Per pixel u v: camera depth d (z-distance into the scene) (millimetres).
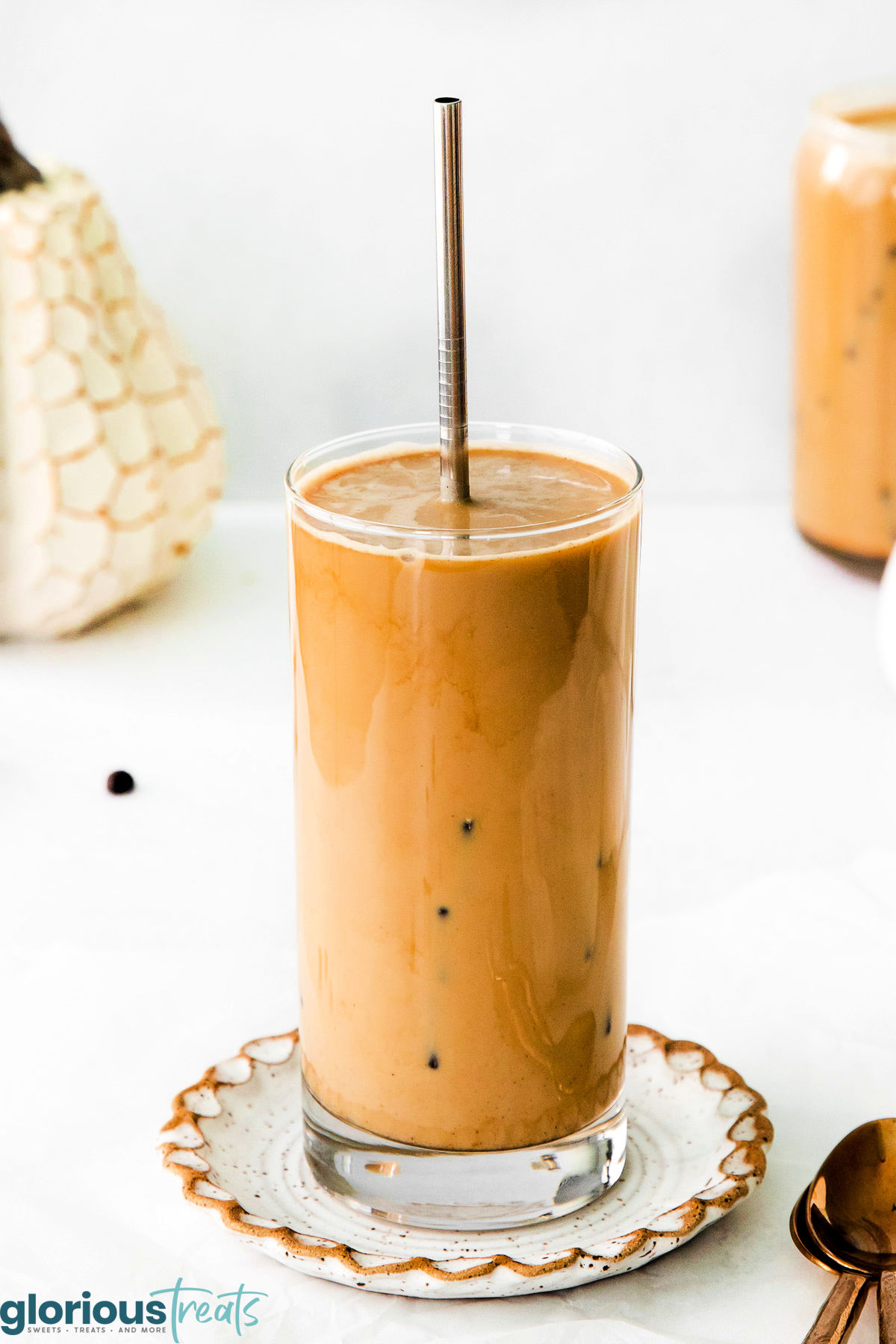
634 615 650
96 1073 716
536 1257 637
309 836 648
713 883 812
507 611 618
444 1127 645
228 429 1256
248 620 1080
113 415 970
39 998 750
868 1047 720
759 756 901
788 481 1259
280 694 977
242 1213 642
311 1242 635
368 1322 629
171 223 1190
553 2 1110
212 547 1202
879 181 962
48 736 928
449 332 626
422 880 633
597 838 642
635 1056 708
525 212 1174
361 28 1128
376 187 1174
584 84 1134
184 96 1151
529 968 637
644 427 1244
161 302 1212
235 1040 729
